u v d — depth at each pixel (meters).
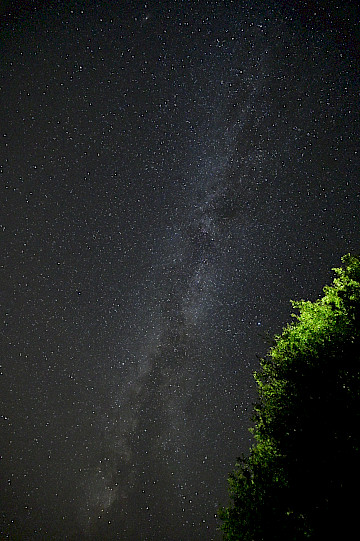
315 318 7.38
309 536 5.27
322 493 5.52
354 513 5.10
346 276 7.51
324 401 6.21
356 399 5.92
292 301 8.06
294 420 6.43
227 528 6.60
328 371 6.50
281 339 7.69
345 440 5.66
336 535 5.06
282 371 7.14
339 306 7.19
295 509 5.66
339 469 5.52
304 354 7.00
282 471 6.17
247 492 6.63
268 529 5.86
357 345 6.53
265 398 7.27
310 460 5.86
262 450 6.84
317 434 5.99
